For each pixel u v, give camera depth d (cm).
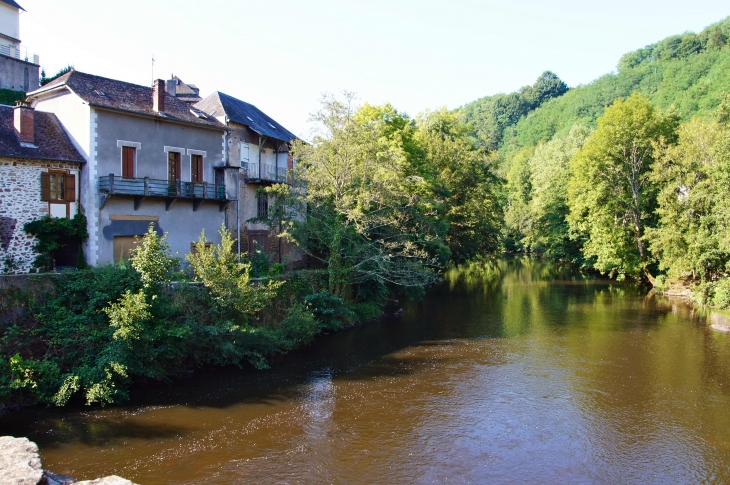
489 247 5144
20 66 3569
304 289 2627
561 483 1191
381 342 2428
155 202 2467
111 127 2297
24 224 2066
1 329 1620
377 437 1408
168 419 1500
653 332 2622
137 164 2402
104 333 1659
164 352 1758
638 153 4269
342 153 2666
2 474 687
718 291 3141
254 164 3158
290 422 1495
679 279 3884
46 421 1449
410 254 3011
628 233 4356
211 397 1684
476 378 1897
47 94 2388
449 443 1377
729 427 1483
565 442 1391
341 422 1502
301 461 1264
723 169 3136
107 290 1788
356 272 2867
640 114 4203
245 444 1352
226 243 2080
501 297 3847
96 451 1289
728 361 2102
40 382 1507
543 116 12325
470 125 4903
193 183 2598
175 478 1173
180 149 2598
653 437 1422
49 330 1645
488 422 1512
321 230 2727
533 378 1897
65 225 2153
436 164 4388
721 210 3125
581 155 4641
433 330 2692
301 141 2773
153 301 1764
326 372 1964
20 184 2055
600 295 3881
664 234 3647
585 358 2152
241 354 1938
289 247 3300
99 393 1523
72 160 2191
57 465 1214
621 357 2166
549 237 5909
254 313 2133
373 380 1875
